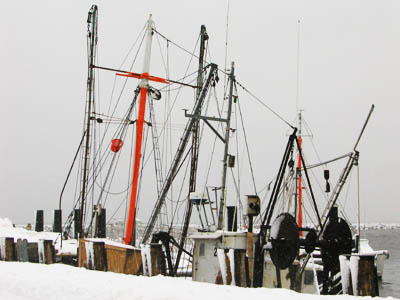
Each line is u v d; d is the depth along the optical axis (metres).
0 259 26.05
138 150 28.41
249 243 17.81
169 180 28.25
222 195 23.20
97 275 15.86
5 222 45.53
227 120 24.33
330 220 17.09
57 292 14.00
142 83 29.41
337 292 16.53
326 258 16.89
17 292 14.62
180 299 11.91
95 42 32.47
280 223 16.08
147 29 30.25
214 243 20.05
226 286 13.54
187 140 28.02
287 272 19.38
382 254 44.47
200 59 32.03
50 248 24.39
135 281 14.40
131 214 27.47
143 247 19.09
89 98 32.09
